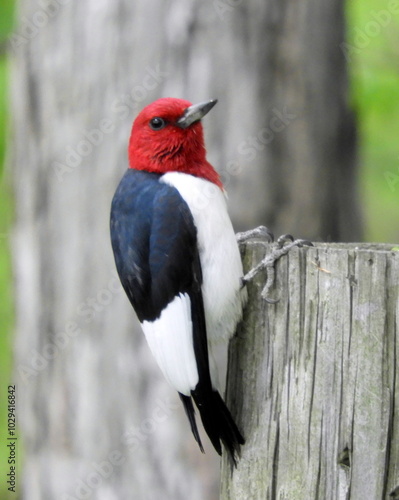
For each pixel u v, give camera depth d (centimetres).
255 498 660
